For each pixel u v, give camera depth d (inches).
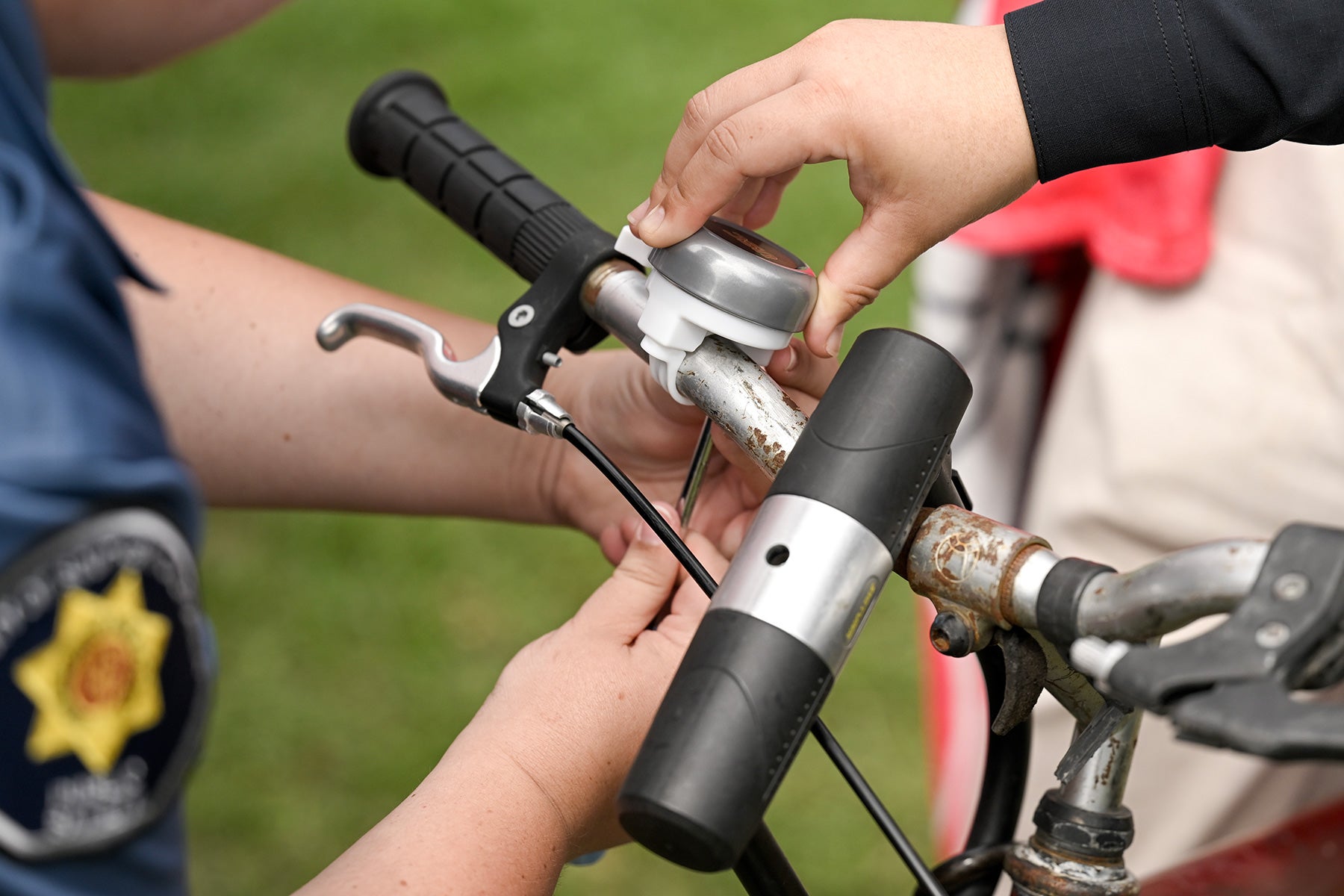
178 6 30.2
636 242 33.0
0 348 19.2
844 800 86.8
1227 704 20.1
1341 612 20.9
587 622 33.1
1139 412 57.8
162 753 20.8
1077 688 27.5
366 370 42.0
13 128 21.2
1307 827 38.7
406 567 104.5
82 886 19.8
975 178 32.9
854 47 32.9
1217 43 32.0
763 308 29.7
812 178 143.3
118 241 23.1
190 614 21.4
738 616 24.2
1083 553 61.0
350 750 89.7
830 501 25.2
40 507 19.1
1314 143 33.9
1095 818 27.2
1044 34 32.7
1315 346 54.0
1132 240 56.7
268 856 82.6
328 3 188.2
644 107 162.6
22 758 19.1
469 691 94.3
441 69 172.1
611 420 40.8
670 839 22.6
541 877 28.6
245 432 41.6
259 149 155.2
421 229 139.8
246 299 42.4
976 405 65.6
